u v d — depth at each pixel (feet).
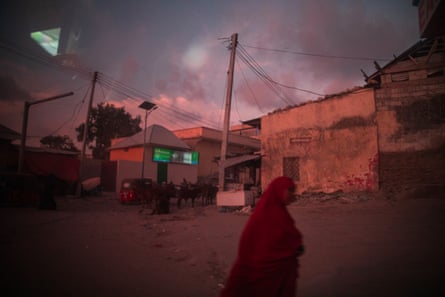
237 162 55.98
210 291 14.07
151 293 13.74
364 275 13.67
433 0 27.14
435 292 11.15
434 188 38.42
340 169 48.73
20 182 55.62
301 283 13.55
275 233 8.89
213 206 58.08
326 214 33.88
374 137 46.16
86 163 99.91
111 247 23.50
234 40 56.18
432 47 43.98
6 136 84.74
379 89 46.62
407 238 20.01
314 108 52.54
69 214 45.24
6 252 21.29
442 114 42.93
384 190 43.52
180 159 117.70
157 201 46.93
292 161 54.54
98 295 13.41
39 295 13.28
